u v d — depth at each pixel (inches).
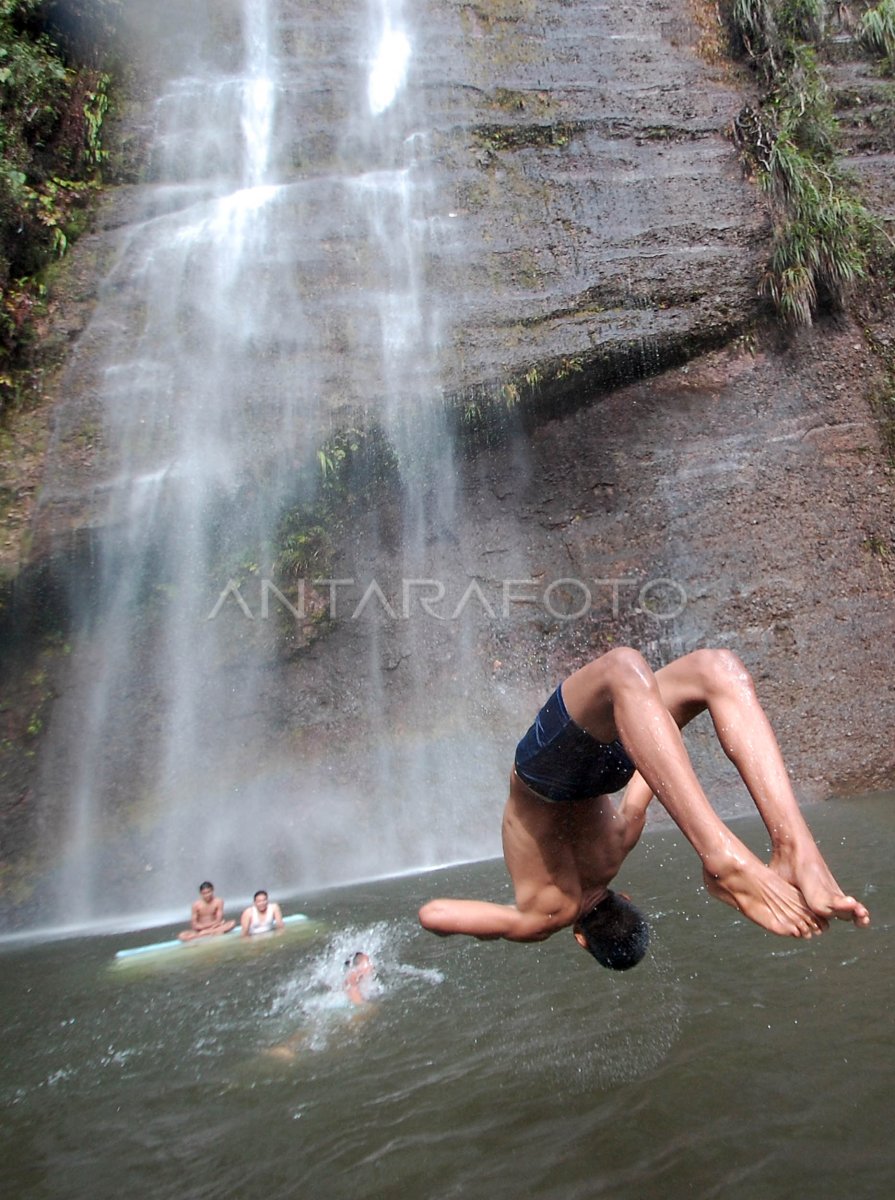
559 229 535.5
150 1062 181.2
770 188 533.6
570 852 134.1
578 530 516.1
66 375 472.4
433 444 502.3
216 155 542.0
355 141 554.6
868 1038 144.0
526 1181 116.2
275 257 517.0
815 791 455.2
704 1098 131.5
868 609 491.2
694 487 511.5
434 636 499.8
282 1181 125.6
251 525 476.1
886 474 509.0
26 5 517.3
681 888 265.7
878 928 201.5
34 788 435.2
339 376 492.4
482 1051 161.3
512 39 586.9
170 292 498.9
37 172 502.3
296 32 578.9
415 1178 121.0
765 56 573.0
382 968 221.5
